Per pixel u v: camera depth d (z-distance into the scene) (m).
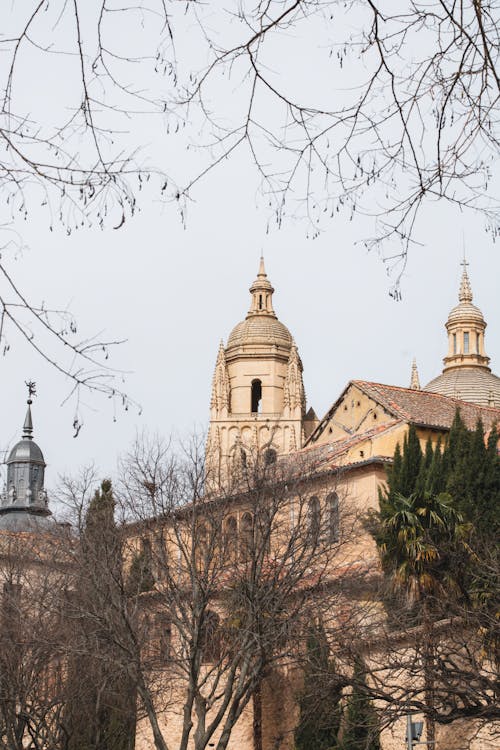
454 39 17.44
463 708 64.12
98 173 16.97
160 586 86.62
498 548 70.44
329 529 83.25
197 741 73.81
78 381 17.08
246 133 17.59
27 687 80.62
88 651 77.38
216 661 89.06
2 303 16.36
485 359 197.88
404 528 73.31
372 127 17.92
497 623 63.53
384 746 77.31
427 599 71.38
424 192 18.08
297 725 81.56
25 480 165.88
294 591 80.50
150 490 87.50
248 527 85.81
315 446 111.25
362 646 77.56
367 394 112.31
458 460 79.88
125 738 90.81
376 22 17.17
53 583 92.12
